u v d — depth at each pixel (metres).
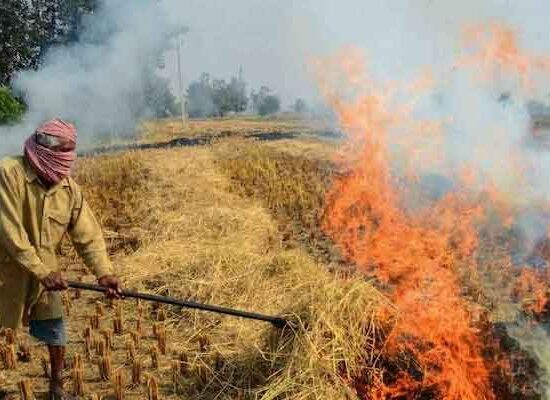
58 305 4.41
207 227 8.91
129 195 12.33
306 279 6.56
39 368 5.21
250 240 8.33
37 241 4.18
